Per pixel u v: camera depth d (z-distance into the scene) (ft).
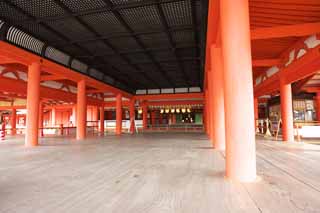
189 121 94.94
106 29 25.81
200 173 11.71
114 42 30.01
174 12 22.06
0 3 19.81
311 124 40.65
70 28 25.43
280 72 30.68
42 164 15.14
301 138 36.37
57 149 24.47
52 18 22.57
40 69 29.68
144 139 38.96
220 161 15.47
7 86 35.14
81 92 40.27
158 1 19.94
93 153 20.80
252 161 10.14
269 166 13.35
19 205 7.41
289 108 30.42
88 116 85.20
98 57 36.76
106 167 13.80
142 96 70.03
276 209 6.75
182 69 45.24
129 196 8.18
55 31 26.25
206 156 17.88
